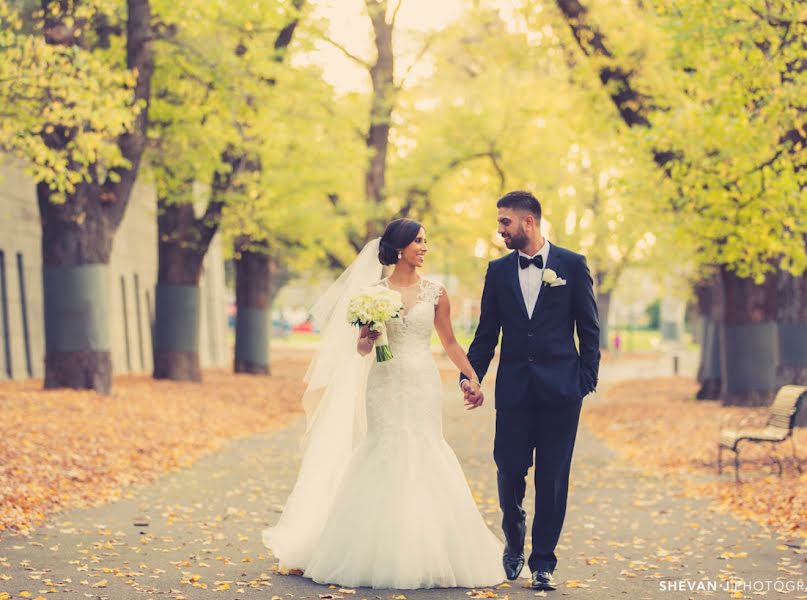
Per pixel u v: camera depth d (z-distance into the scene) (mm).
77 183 23781
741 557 10148
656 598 8297
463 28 40500
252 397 30953
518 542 9133
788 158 17562
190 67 25844
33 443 16359
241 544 10812
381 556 8648
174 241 32969
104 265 24250
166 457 18000
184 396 27922
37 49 17094
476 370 9086
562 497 8797
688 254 30578
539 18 26016
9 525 11234
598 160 36562
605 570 9602
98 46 27312
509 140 41562
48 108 17734
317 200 42438
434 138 41844
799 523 11773
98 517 12211
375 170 41844
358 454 9094
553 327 8797
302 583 8781
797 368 24031
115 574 9109
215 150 28047
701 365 41219
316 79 33094
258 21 27578
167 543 10742
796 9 15992
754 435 15812
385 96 41375
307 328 119812
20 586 8508
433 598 8180
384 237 9398
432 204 42469
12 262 32000
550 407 8742
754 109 18172
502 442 8906
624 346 101062
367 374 9641
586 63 24578
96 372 24094
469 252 51281
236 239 38531
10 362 31391
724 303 27094
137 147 24422
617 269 50969
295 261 44781
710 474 16859
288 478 16500
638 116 24109
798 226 18016
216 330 56688
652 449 20828
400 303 8977
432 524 8742
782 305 24141
